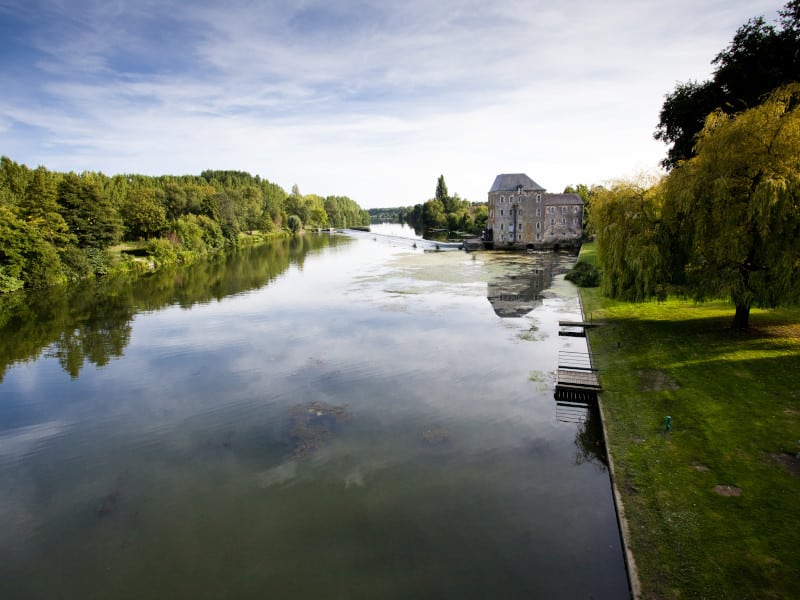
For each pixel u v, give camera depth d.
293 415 19.84
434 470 15.48
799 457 13.35
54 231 61.16
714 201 22.19
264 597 10.55
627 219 28.61
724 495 12.14
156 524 13.32
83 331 34.38
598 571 10.85
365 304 41.34
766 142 21.19
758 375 19.25
